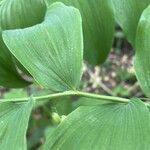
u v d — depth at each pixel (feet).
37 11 1.17
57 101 1.17
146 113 0.80
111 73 3.29
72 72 0.94
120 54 3.48
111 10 1.16
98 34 1.17
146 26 1.03
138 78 1.02
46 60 0.94
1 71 1.12
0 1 1.25
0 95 2.98
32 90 2.47
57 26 0.96
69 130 0.82
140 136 0.74
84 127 0.81
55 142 0.81
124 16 1.16
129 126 0.78
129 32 1.17
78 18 0.96
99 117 0.83
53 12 1.00
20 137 0.79
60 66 0.94
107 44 1.18
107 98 0.94
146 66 1.02
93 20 1.16
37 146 2.59
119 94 2.95
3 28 1.18
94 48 1.18
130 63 3.41
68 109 1.43
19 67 1.11
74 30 0.95
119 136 0.76
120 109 0.85
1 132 0.82
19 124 0.83
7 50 1.11
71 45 0.94
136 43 1.03
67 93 0.93
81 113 0.84
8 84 1.14
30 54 0.94
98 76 3.24
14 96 2.27
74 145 0.78
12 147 0.78
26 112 0.85
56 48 0.95
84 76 3.28
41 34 0.96
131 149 0.73
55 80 0.93
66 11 0.98
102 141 0.76
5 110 0.89
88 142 0.78
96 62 1.20
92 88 3.16
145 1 1.16
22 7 1.18
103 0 1.16
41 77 0.93
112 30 1.17
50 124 2.63
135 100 0.86
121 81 3.22
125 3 1.17
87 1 1.16
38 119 2.64
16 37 0.96
